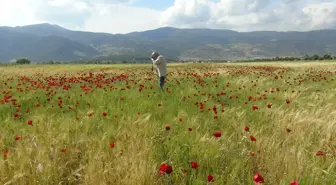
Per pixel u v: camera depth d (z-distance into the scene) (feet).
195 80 54.13
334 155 15.29
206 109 25.50
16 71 117.50
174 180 12.52
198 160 13.91
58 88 42.83
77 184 12.62
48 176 11.93
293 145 15.38
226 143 15.99
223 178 12.27
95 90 39.37
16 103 29.09
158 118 22.45
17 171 12.05
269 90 37.09
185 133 17.46
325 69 97.60
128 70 113.39
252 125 19.56
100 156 13.34
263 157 14.06
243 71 80.18
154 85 47.42
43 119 21.02
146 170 11.91
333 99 30.07
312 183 11.75
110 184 11.58
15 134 18.19
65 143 15.98
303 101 28.89
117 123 20.52
